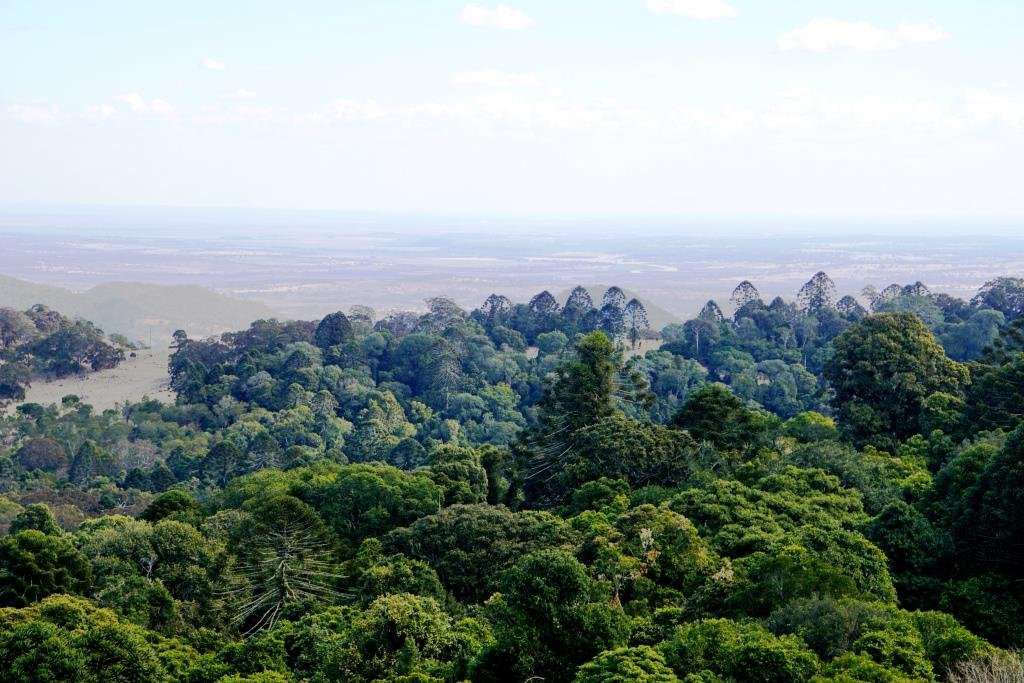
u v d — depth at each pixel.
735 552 43.16
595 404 80.25
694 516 48.00
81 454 116.38
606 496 60.34
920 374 74.88
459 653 34.56
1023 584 38.50
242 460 110.06
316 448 121.94
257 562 50.28
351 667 35.00
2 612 38.72
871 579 37.25
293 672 38.12
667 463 65.50
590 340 82.69
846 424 75.12
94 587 48.28
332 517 60.62
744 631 30.80
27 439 129.38
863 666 26.30
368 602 44.31
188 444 126.88
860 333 78.00
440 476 66.94
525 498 76.00
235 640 46.53
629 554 42.50
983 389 67.44
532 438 81.00
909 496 52.28
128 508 91.50
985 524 40.28
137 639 36.81
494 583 45.72
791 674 27.14
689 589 40.38
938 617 30.86
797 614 31.22
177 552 52.84
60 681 33.69
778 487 51.53
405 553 50.25
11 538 47.47
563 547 46.88
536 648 31.12
